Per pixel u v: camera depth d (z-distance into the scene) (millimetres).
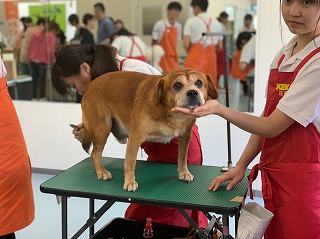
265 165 1467
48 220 3070
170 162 1909
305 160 1389
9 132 1829
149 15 3836
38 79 4043
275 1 3164
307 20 1288
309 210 1377
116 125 1683
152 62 3900
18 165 1860
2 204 1844
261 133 1356
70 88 1980
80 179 1620
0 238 1913
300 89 1303
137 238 1914
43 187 1535
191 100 1323
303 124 1312
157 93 1400
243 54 3518
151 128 1471
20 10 4078
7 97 1860
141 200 1429
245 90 3531
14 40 4098
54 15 4023
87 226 1567
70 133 3998
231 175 1566
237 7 3498
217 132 3529
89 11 3980
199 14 3648
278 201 1428
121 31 3945
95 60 1834
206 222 2002
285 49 1448
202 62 3713
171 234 1871
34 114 4055
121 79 1601
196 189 1522
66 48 1893
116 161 1848
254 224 1363
